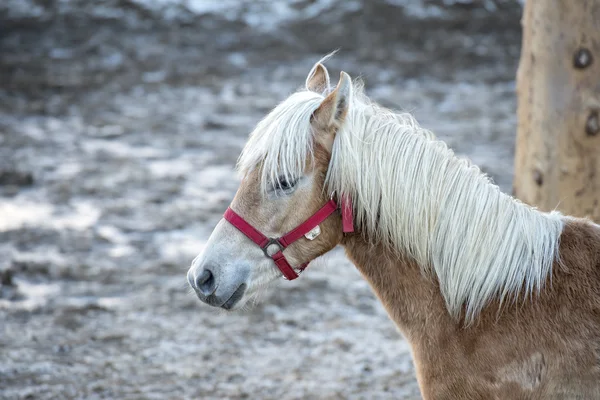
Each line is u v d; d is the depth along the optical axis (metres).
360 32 27.22
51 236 11.66
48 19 26.72
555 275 4.04
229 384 7.05
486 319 4.07
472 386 4.05
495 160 16.20
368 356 7.71
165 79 24.03
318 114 4.11
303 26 27.53
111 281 9.94
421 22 27.55
